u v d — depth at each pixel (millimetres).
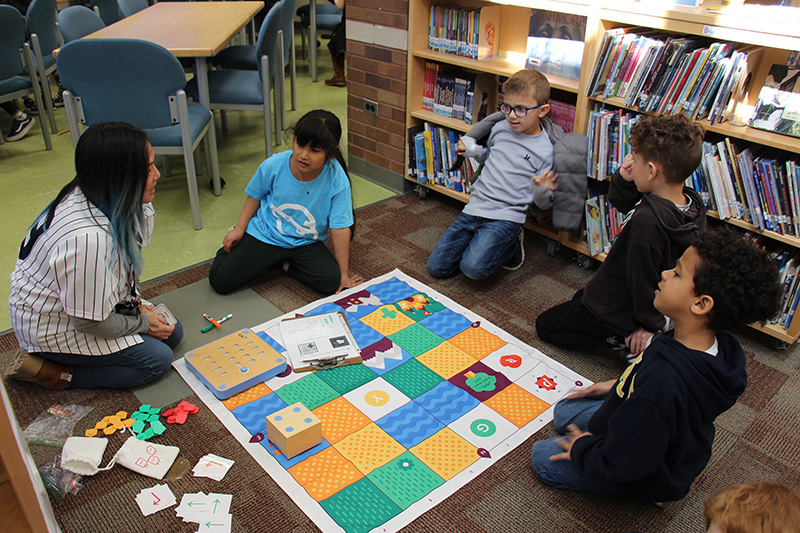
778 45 1869
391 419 1786
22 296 1662
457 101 2887
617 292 1945
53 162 3479
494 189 2498
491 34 2793
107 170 1541
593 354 2143
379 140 3279
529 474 1643
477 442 1725
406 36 2887
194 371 1929
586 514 1542
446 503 1545
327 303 2311
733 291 1188
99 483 1557
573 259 2727
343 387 1898
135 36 2887
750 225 2141
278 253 2367
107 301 1633
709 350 1309
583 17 2418
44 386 1840
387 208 3113
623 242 1905
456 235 2541
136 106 2543
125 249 1670
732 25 1938
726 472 1695
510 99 2316
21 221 2834
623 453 1295
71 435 1692
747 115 2160
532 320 2299
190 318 2217
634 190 1992
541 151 2430
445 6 2834
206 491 1541
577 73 2516
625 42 2236
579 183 2416
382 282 2463
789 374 2086
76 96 2502
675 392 1250
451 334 2174
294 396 1854
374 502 1528
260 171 2312
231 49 3965
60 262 1548
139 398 1834
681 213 1779
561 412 1757
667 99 2186
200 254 2639
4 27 3150
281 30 3629
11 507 984
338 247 2346
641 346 1938
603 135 2348
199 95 3020
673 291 1289
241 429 1729
